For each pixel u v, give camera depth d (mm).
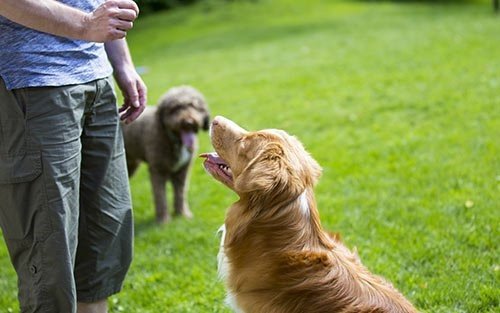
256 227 3234
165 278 5211
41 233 3152
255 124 9758
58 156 3121
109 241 3707
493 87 9992
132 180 7945
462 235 5219
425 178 6641
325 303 3049
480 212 5609
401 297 3137
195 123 6449
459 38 14672
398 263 4902
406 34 16422
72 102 3170
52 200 3121
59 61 3104
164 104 6551
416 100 9844
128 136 6812
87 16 2961
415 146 7734
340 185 6801
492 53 12562
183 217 6691
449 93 9977
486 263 4730
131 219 3814
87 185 3590
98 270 3697
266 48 17500
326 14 23484
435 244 5121
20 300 3322
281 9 26125
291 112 10211
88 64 3264
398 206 5996
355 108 9945
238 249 3299
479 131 7941
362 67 12992
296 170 3279
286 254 3191
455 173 6652
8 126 3080
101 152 3568
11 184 3115
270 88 12234
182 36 22875
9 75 3008
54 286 3193
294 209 3223
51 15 2861
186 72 15492
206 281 5066
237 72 14500
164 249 5848
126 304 4828
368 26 19062
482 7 22375
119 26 2998
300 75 13047
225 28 23266
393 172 6996
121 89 3934
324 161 7656
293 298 3117
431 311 4211
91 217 3643
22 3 2783
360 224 5719
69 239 3230
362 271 3252
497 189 6105
